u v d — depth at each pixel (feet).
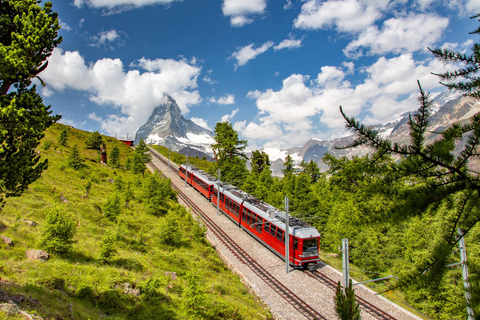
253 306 63.16
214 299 56.80
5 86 33.99
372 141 16.37
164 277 61.82
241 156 227.40
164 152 396.57
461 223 15.99
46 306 36.40
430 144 15.43
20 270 44.39
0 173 31.45
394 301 70.74
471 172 15.25
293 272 79.97
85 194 108.27
